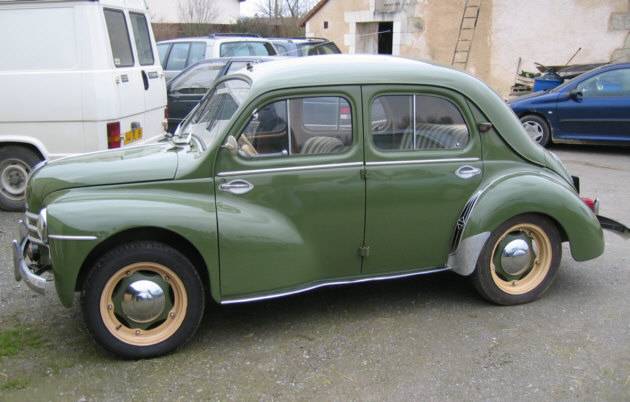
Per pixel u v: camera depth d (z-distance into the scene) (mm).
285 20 25453
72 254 3131
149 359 3355
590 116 9547
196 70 8844
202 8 25484
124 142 6301
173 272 3293
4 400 2949
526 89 12680
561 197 3865
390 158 3660
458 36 14180
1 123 6047
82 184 3377
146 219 3188
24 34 5910
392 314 3932
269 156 3488
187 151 3688
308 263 3598
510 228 3873
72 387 3076
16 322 3809
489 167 3883
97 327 3227
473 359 3346
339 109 3572
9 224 5977
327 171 3553
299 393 3031
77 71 5922
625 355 3377
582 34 13148
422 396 3002
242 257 3381
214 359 3369
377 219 3703
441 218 3836
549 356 3369
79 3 5828
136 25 6895
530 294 4023
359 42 15523
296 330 3721
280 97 3473
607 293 4234
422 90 3701
